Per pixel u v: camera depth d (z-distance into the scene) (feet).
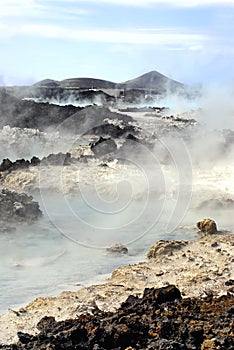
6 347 33.12
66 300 42.98
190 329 33.12
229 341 32.01
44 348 32.04
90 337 32.78
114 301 42.86
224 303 37.52
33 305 42.42
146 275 48.52
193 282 46.11
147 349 31.53
